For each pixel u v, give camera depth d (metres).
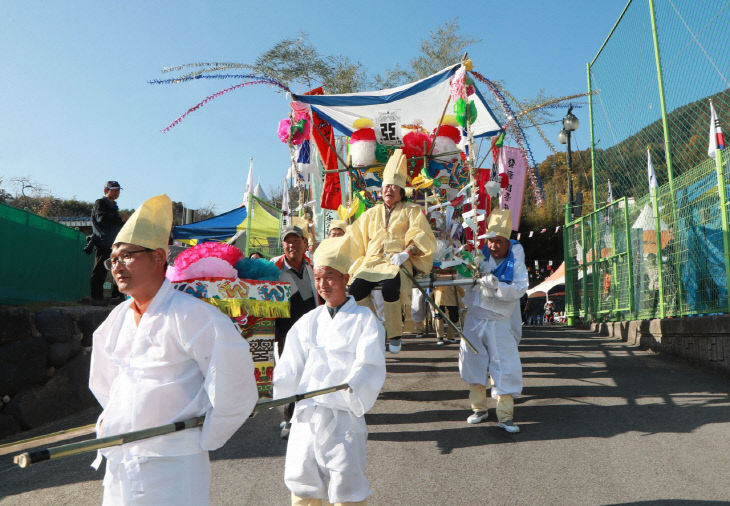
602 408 5.99
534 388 6.96
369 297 7.27
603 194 12.89
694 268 8.45
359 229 6.52
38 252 8.16
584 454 4.73
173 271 4.78
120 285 2.44
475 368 5.70
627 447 4.84
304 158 7.62
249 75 6.68
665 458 4.55
